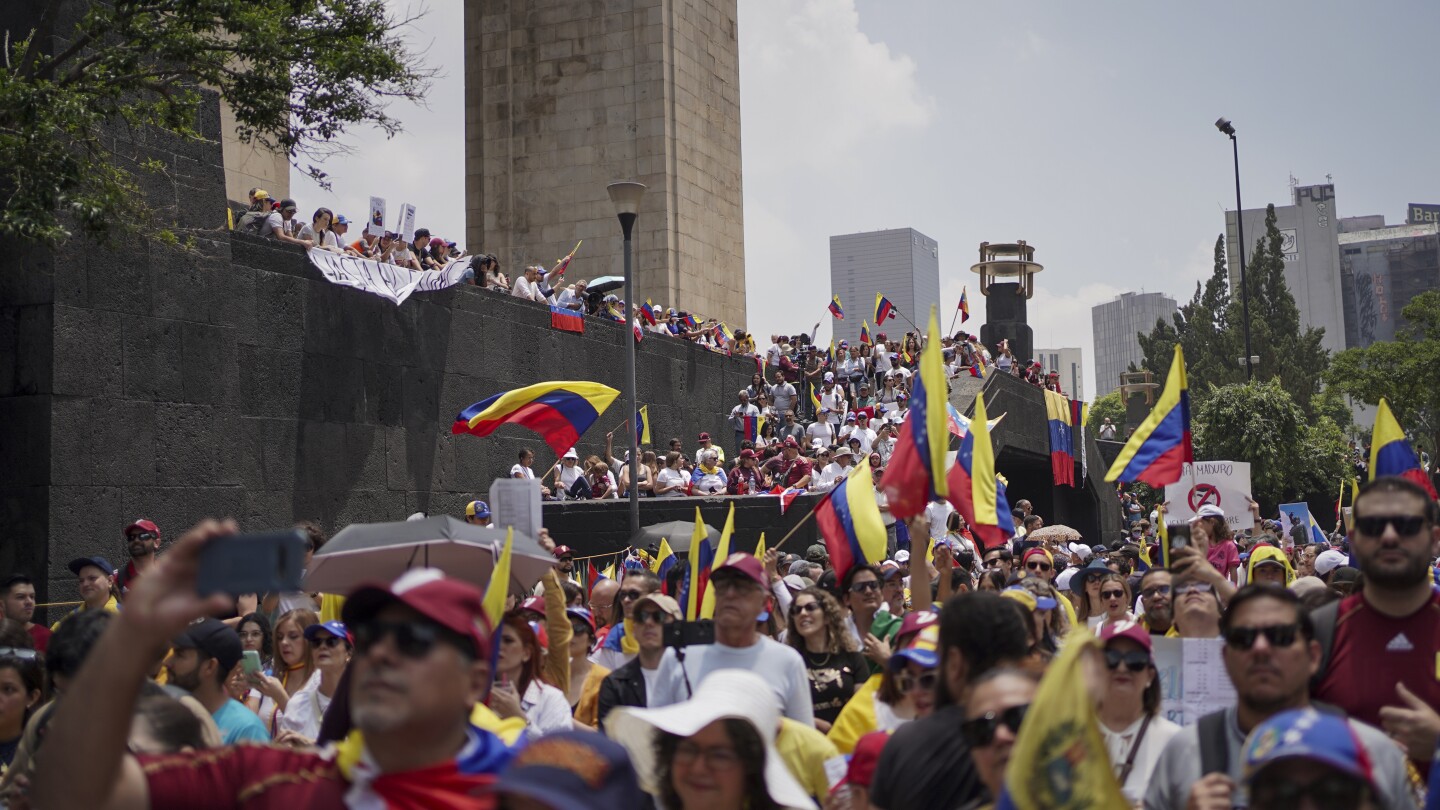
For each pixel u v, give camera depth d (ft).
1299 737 10.05
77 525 43.80
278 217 54.95
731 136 115.03
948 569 26.61
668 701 19.69
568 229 106.22
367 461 57.93
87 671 8.82
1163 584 26.50
